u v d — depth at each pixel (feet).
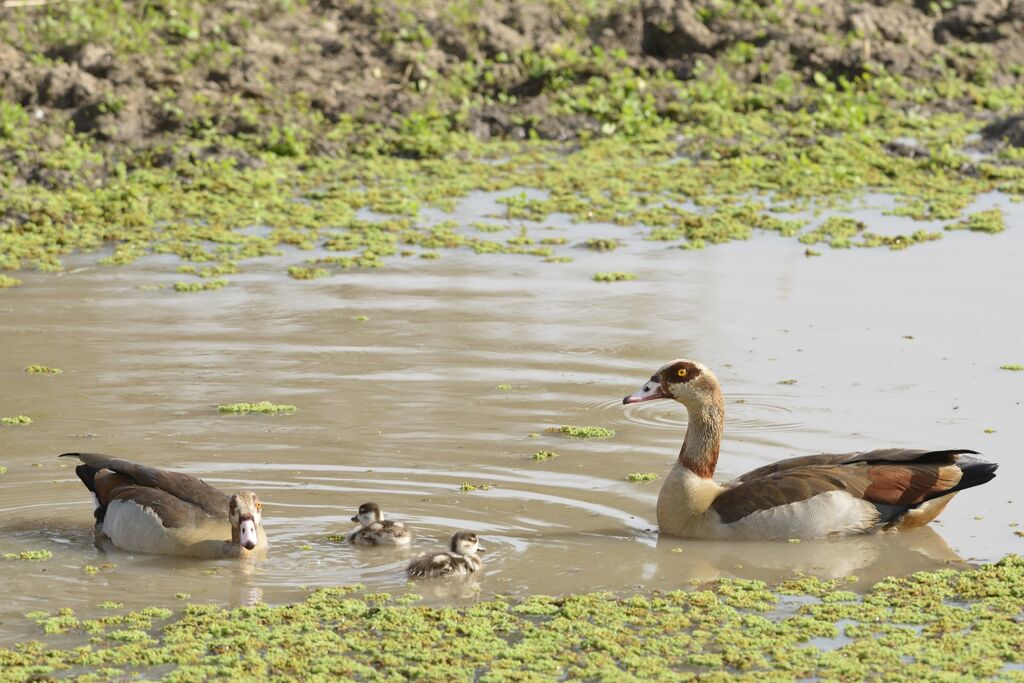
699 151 100.12
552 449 50.57
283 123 100.89
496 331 63.87
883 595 39.22
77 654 35.42
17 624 37.40
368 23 119.75
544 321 65.26
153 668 34.88
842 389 55.62
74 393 55.83
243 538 41.16
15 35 109.70
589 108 107.04
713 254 77.00
